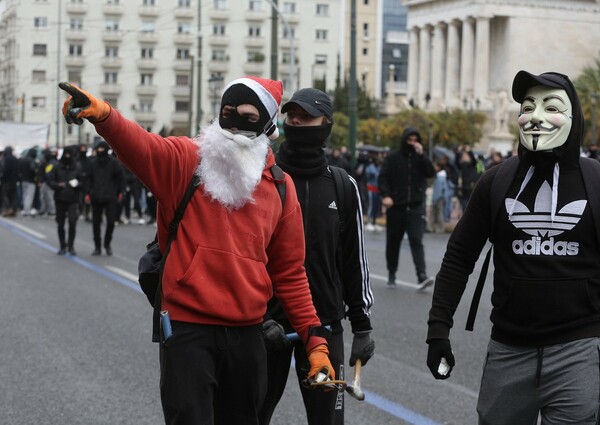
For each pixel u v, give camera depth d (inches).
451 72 3700.8
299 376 194.4
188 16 3348.9
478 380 307.3
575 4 3553.2
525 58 3521.2
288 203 165.0
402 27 5570.9
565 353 157.5
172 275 154.2
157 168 152.9
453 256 173.2
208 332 153.7
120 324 399.9
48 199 1210.0
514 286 161.2
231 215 156.1
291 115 195.8
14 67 2871.6
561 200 159.9
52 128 3095.5
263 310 158.9
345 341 375.9
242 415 158.9
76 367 318.3
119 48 3198.8
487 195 168.4
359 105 3427.7
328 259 192.9
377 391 292.7
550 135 159.0
